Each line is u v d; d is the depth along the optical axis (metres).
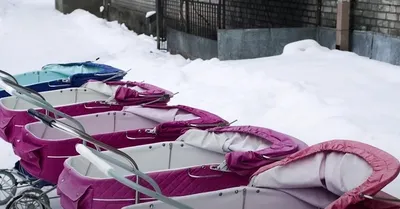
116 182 3.60
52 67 7.27
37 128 4.70
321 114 6.39
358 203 2.96
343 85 7.60
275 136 4.21
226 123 4.72
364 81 7.82
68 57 12.73
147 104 5.46
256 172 3.65
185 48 12.27
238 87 8.05
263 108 6.93
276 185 3.54
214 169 3.95
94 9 20.31
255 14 12.34
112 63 11.20
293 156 3.54
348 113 6.36
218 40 10.14
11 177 4.92
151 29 15.88
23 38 14.91
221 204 3.48
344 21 9.69
